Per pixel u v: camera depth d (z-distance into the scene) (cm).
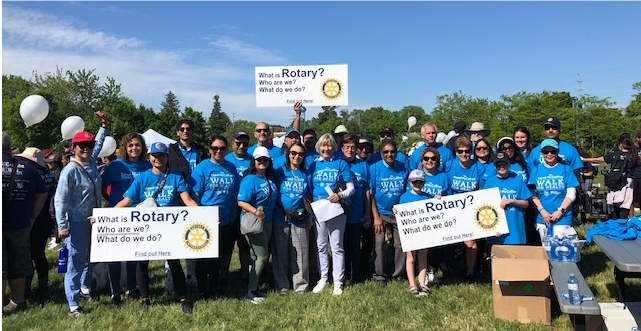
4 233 467
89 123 3662
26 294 526
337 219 520
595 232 446
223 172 516
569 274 404
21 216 477
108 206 510
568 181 507
